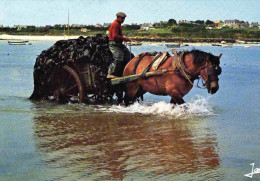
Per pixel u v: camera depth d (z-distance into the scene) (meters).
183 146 6.92
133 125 8.74
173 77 9.87
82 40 11.72
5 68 30.19
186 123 8.98
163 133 7.95
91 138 7.49
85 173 5.46
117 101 11.72
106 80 11.10
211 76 9.36
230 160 6.11
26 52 79.56
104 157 6.23
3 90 15.59
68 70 11.59
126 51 11.37
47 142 7.17
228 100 13.03
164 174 5.43
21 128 8.38
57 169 5.64
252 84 18.45
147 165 5.83
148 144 7.05
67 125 8.73
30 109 10.88
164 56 10.20
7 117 9.66
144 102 12.55
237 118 9.65
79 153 6.45
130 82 10.77
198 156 6.31
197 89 16.39
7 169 5.63
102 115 9.98
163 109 10.45
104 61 11.12
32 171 5.55
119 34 10.90
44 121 9.20
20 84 18.09
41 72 12.37
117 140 7.35
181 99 10.09
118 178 5.27
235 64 40.69
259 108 11.24
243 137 7.63
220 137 7.63
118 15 10.77
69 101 12.00
